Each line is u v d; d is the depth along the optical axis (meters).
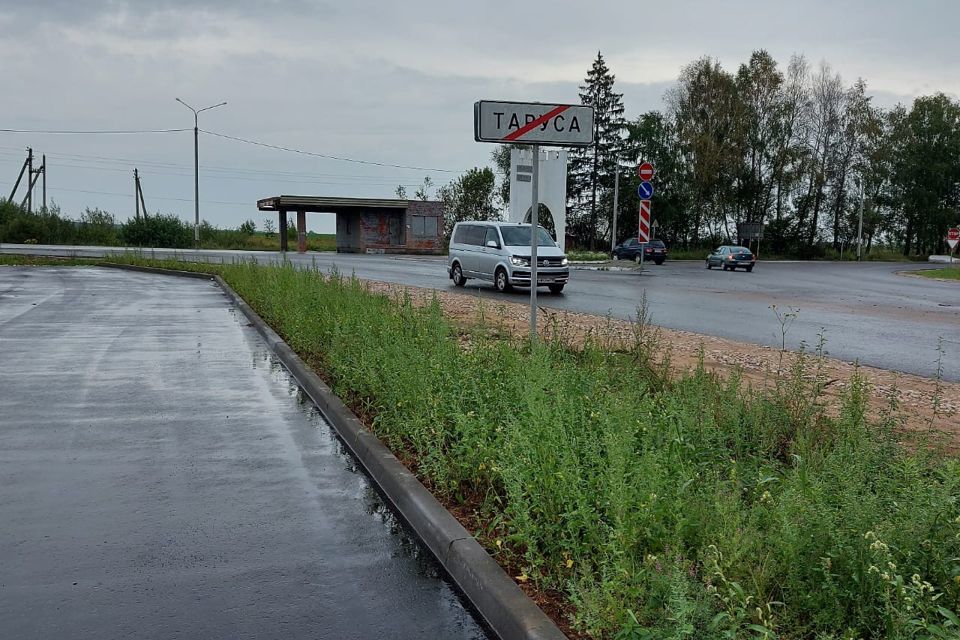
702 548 3.45
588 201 77.75
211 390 9.14
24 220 57.69
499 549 4.17
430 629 3.69
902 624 2.82
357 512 5.21
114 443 6.80
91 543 4.62
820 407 5.89
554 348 7.74
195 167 57.00
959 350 12.52
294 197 56.22
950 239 61.06
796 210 77.88
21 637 3.53
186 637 3.56
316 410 8.16
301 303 12.67
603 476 4.10
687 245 76.12
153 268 31.59
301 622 3.72
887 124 85.12
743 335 13.85
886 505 3.82
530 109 8.15
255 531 4.85
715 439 5.25
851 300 23.12
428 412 5.91
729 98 72.06
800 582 3.25
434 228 61.75
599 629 3.19
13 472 5.95
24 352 11.77
